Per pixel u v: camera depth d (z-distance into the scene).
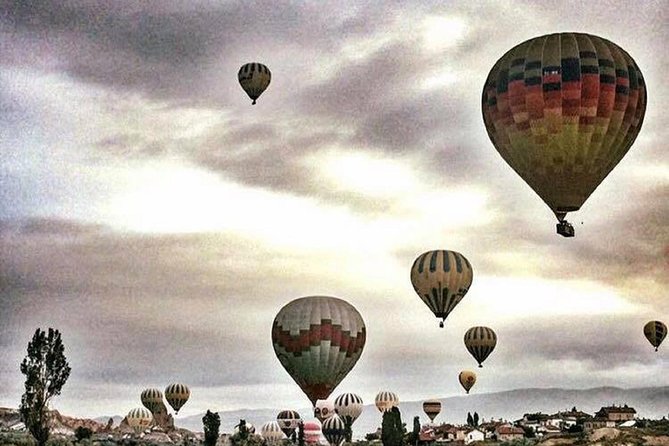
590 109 67.75
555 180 69.69
